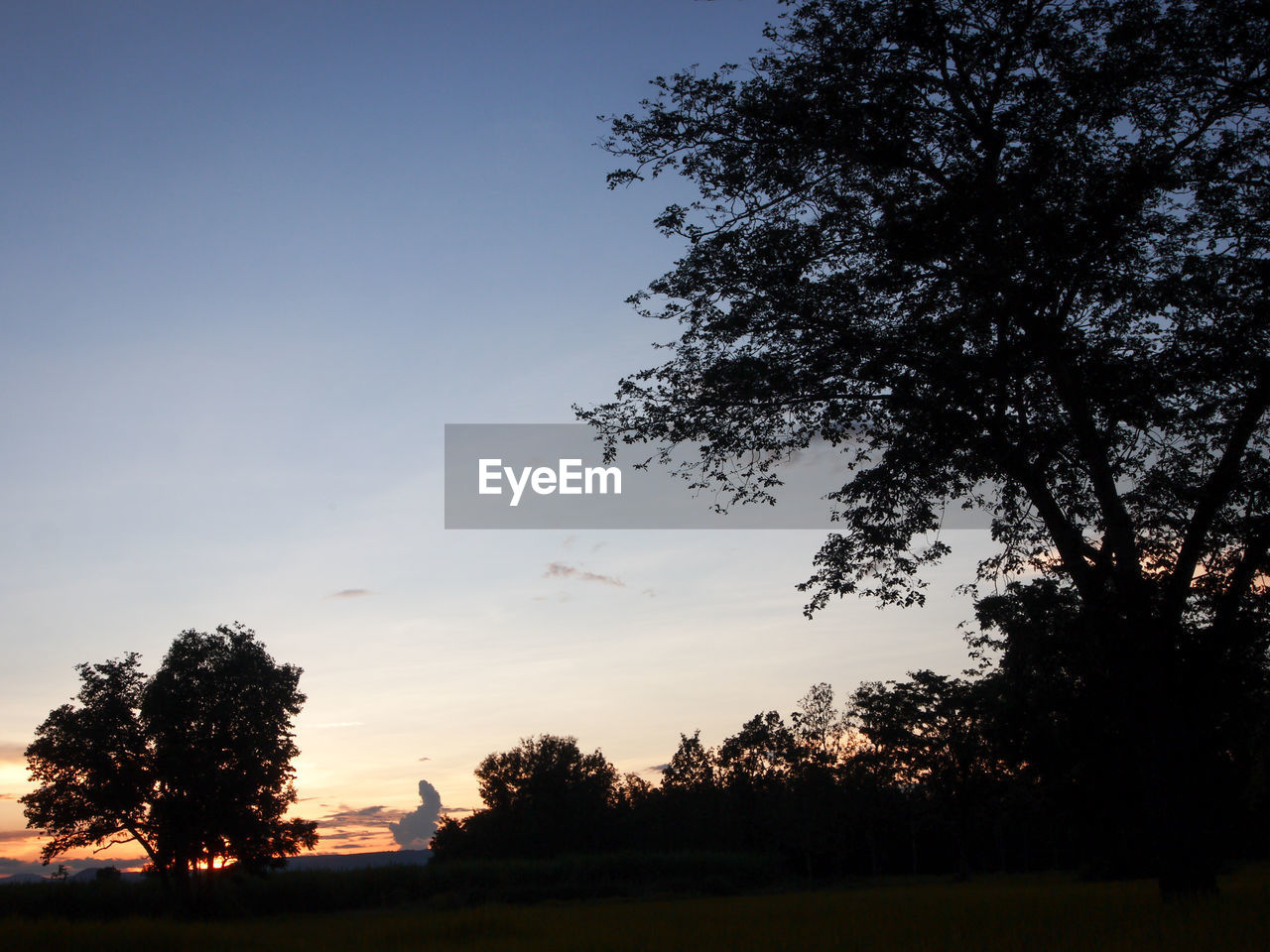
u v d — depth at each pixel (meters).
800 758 91.88
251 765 58.97
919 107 18.12
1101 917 16.48
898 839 106.12
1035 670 34.81
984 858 100.19
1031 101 17.48
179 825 56.44
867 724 85.00
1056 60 17.38
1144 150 17.48
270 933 31.69
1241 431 18.16
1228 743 21.94
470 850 118.12
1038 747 47.19
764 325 18.70
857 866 108.31
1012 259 16.88
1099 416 18.20
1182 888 17.98
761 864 79.69
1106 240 17.06
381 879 69.25
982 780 77.44
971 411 18.31
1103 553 19.25
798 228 18.73
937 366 17.72
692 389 19.48
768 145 18.52
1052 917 17.72
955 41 17.72
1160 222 17.50
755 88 18.80
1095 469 19.02
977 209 17.27
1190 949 11.88
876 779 90.38
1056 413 18.89
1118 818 45.16
